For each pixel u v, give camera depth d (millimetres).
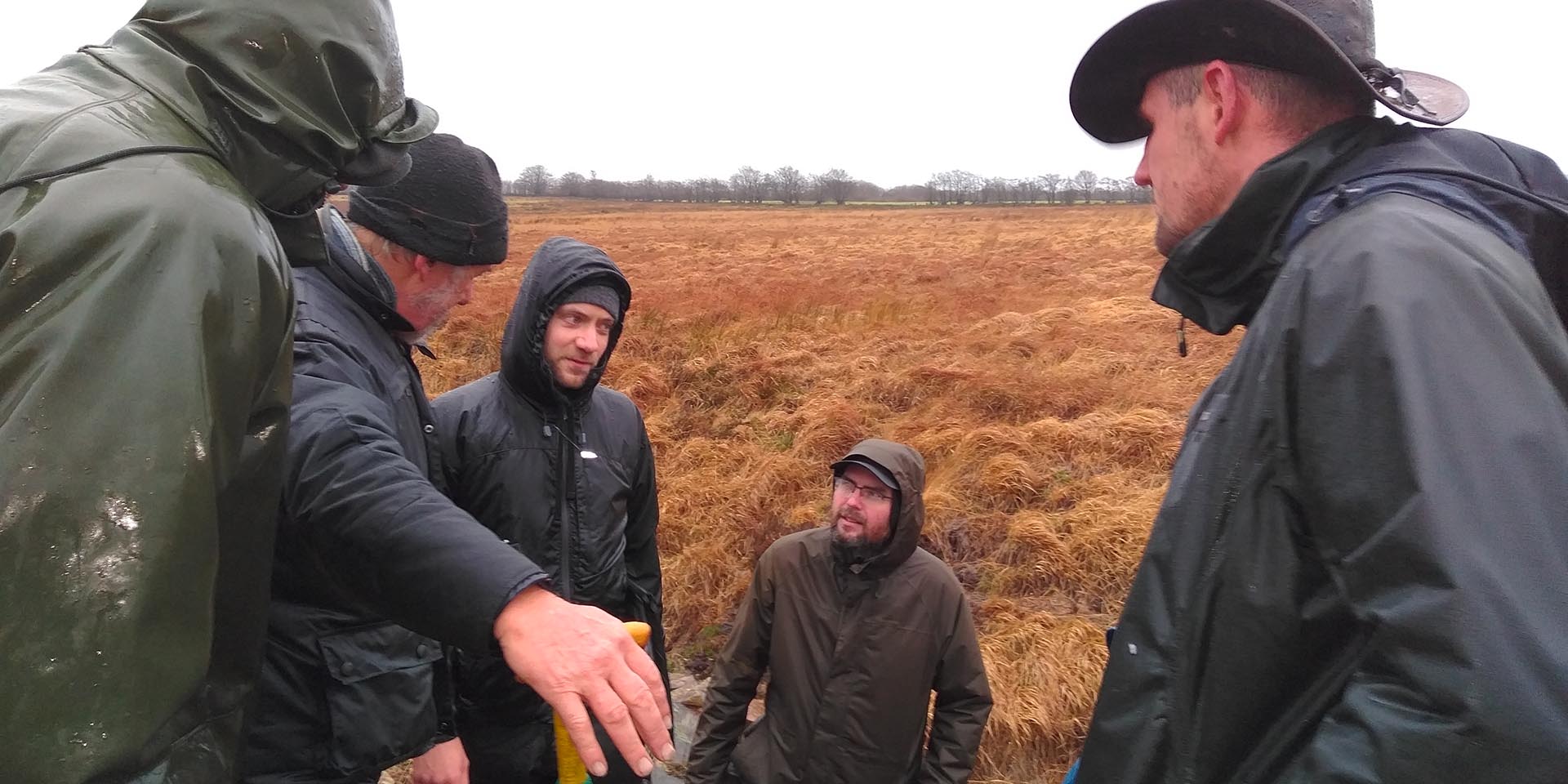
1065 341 11016
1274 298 927
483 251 1906
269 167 933
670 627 5195
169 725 746
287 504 1234
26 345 690
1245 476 910
